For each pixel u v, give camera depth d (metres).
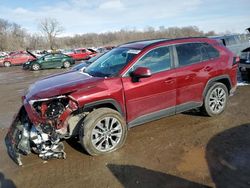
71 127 4.41
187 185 3.59
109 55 5.50
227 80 5.99
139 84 4.73
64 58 22.77
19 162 4.29
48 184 3.81
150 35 69.56
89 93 4.29
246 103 6.96
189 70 5.32
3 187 3.81
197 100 5.59
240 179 3.66
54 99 4.22
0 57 28.34
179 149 4.59
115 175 3.92
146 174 3.89
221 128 5.36
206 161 4.16
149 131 5.37
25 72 20.41
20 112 4.59
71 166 4.23
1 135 5.75
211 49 5.80
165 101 5.10
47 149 4.34
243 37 15.49
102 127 4.46
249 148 4.50
